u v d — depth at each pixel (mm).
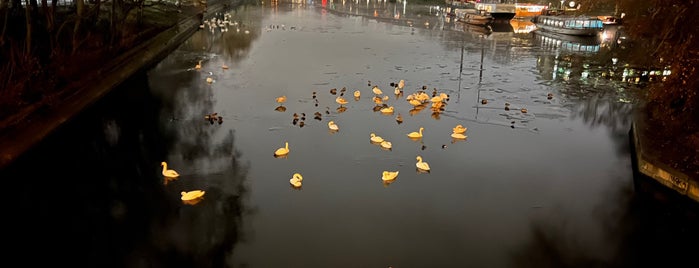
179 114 19688
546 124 18781
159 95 22438
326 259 10445
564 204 12891
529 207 12703
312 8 65875
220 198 12938
